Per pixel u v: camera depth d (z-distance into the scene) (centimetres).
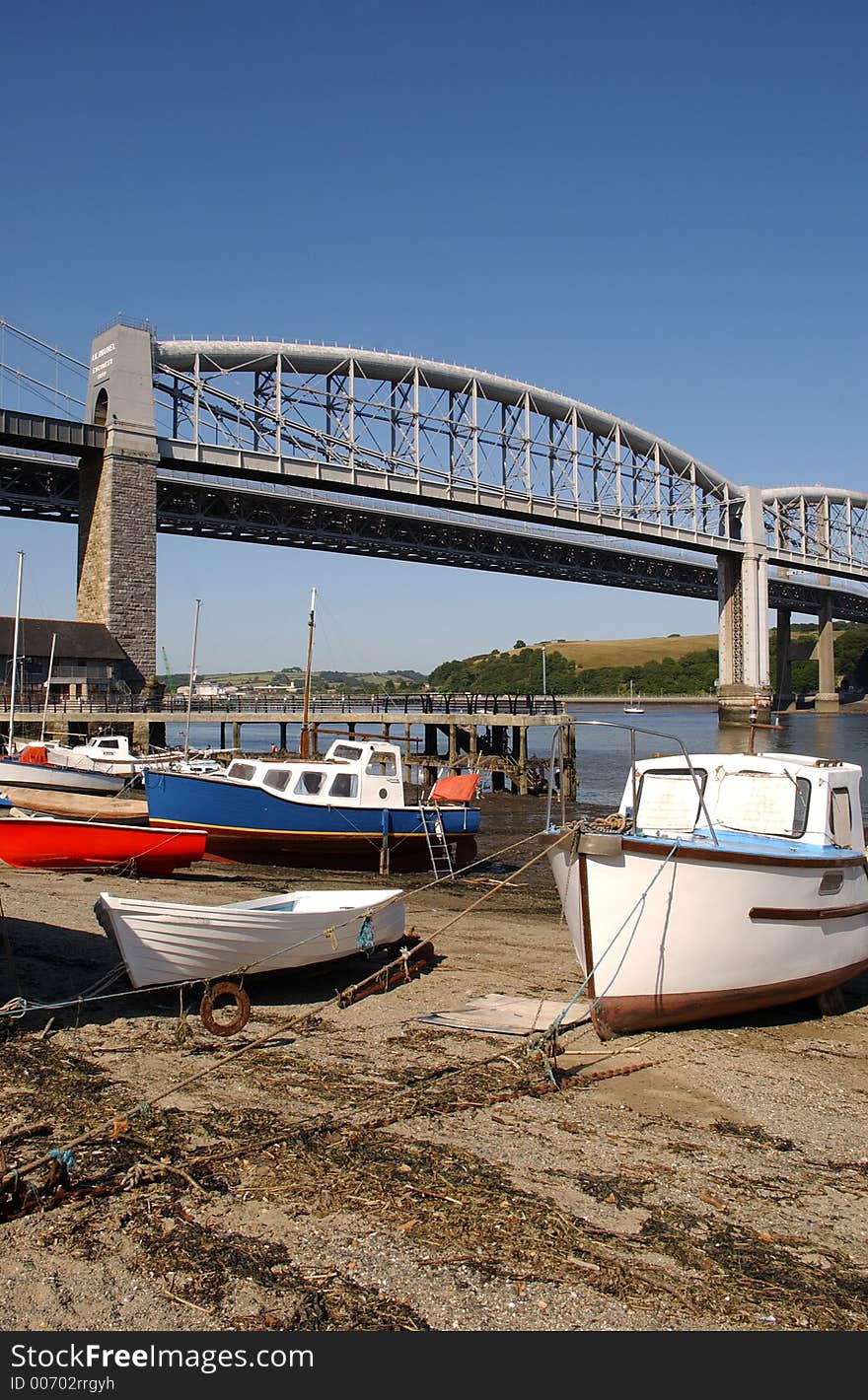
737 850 1090
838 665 16788
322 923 1218
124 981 1227
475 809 2633
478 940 1609
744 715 11738
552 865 1171
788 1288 629
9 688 5553
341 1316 580
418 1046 1041
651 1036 1119
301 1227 670
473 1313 589
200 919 1120
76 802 2769
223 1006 1155
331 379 8744
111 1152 771
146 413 6450
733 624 12406
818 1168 805
